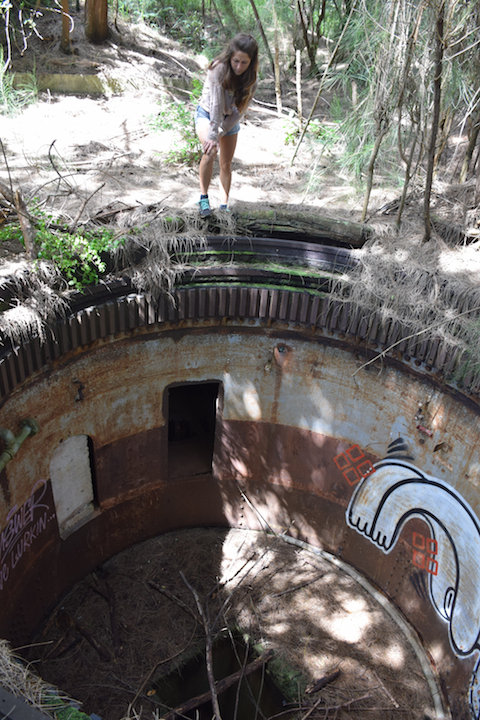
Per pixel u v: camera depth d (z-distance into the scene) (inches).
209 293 269.7
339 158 357.4
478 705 249.9
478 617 256.7
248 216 279.9
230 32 487.5
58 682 270.7
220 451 335.6
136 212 268.8
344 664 291.0
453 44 213.6
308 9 490.0
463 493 265.6
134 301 255.8
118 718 260.2
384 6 237.5
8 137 341.4
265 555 343.9
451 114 289.7
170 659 285.0
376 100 254.2
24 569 266.1
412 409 279.0
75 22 444.8
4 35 390.9
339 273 272.2
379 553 323.6
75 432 276.7
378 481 309.6
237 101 243.3
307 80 467.2
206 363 304.2
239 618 307.0
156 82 424.8
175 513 349.1
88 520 307.9
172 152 340.8
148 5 504.1
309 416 317.4
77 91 406.9
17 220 252.7
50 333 230.7
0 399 218.8
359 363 288.0
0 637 249.4
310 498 342.3
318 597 322.3
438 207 302.8
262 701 280.2
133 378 288.5
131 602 310.0
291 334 293.4
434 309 248.7
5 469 234.7
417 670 292.5
